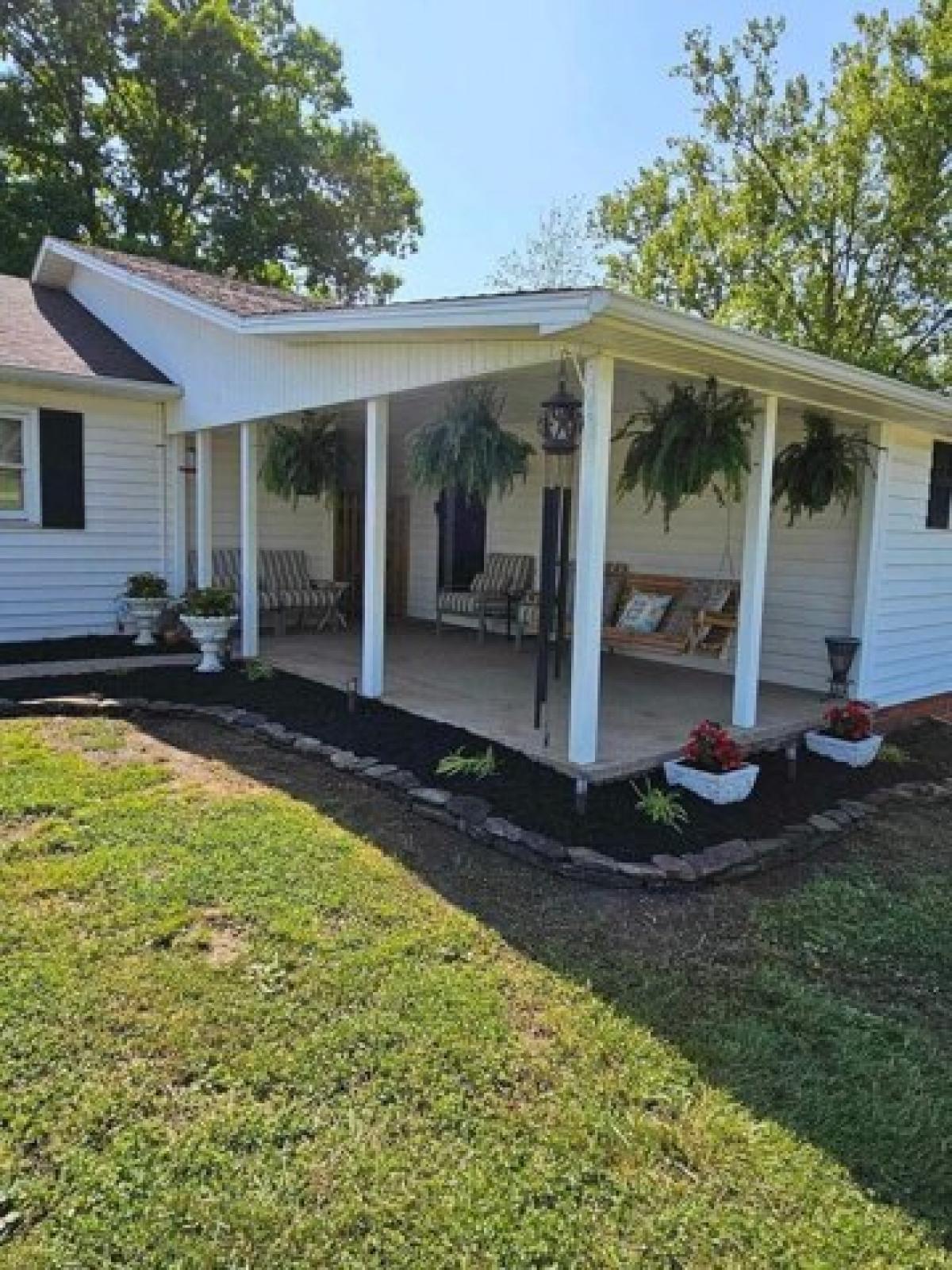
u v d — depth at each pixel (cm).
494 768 474
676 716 599
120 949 293
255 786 469
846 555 702
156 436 885
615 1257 184
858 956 329
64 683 677
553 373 561
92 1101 221
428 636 964
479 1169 206
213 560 949
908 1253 188
